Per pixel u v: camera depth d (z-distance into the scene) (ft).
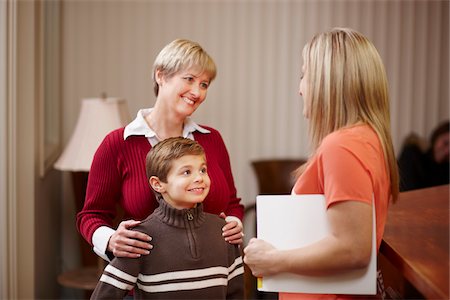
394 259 6.41
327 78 5.73
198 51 7.37
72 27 15.34
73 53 15.39
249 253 5.80
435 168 15.05
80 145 12.62
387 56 16.37
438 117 16.78
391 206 8.94
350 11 16.15
